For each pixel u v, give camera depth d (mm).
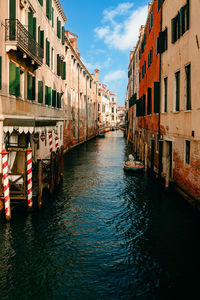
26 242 8070
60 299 5703
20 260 7117
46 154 19516
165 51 15031
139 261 7117
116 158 25969
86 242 8164
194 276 6461
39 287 6070
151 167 18484
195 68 10180
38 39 15281
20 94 13047
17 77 11547
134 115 38156
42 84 16391
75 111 33969
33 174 13227
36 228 9000
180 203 11680
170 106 13891
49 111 18703
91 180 16250
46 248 7750
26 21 13219
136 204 11664
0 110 9945
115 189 14172
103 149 33812
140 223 9617
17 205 10656
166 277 6426
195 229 9102
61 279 6355
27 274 6535
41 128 12625
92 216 10266
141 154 24062
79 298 5727
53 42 20109
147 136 21797
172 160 13578
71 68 30562
